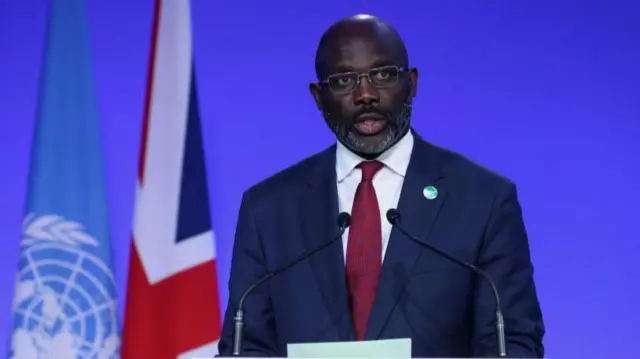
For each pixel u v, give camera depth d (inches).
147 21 454.3
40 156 417.7
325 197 266.7
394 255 249.8
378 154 264.8
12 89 451.5
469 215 254.2
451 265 248.1
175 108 421.1
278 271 239.6
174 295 409.4
